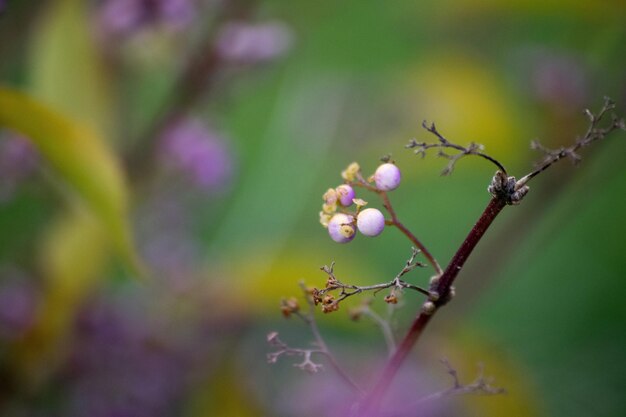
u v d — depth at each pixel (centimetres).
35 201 40
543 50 42
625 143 40
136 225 38
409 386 34
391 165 24
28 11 37
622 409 42
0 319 35
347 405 33
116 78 35
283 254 37
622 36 40
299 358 38
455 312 39
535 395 38
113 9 34
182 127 37
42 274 35
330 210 24
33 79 34
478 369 35
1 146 34
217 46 36
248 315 37
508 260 41
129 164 37
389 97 43
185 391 37
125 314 37
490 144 40
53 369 35
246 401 37
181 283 38
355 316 28
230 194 43
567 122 39
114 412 36
